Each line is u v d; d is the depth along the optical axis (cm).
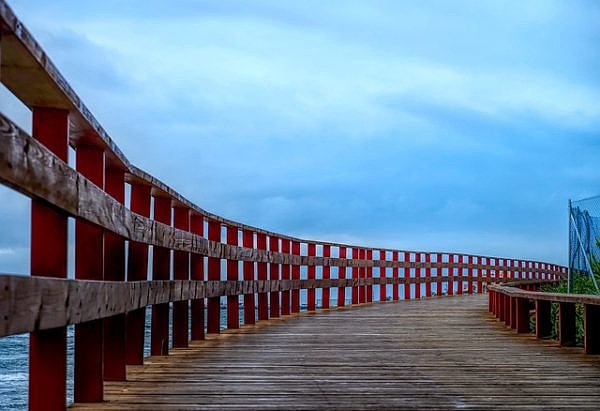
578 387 442
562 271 3014
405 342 727
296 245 1288
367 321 1034
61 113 318
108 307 365
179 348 662
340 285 1460
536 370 521
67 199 290
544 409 371
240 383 449
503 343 725
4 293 218
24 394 870
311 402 386
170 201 616
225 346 683
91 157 390
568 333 705
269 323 1002
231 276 923
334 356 600
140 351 535
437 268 2016
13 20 224
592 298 605
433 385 446
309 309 1320
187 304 671
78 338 382
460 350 656
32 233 315
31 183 247
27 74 270
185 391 418
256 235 1084
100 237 390
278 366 532
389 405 379
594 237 970
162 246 529
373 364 548
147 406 370
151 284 499
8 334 222
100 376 382
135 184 529
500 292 1009
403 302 1645
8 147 224
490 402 389
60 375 315
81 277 386
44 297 258
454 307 1409
